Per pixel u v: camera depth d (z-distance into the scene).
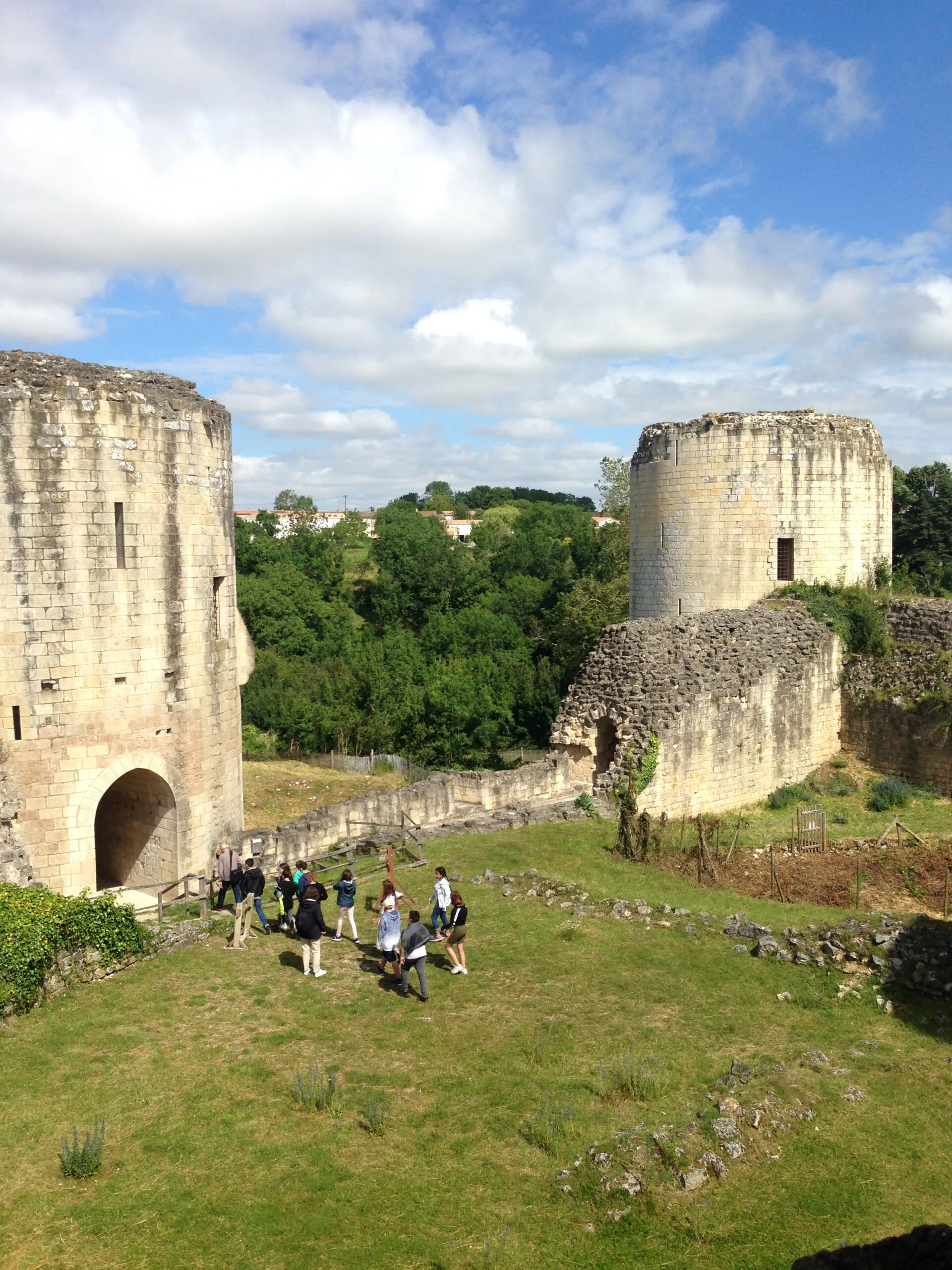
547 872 20.97
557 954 15.86
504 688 55.12
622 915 17.50
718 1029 13.12
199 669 21.47
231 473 23.42
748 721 27.89
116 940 15.23
